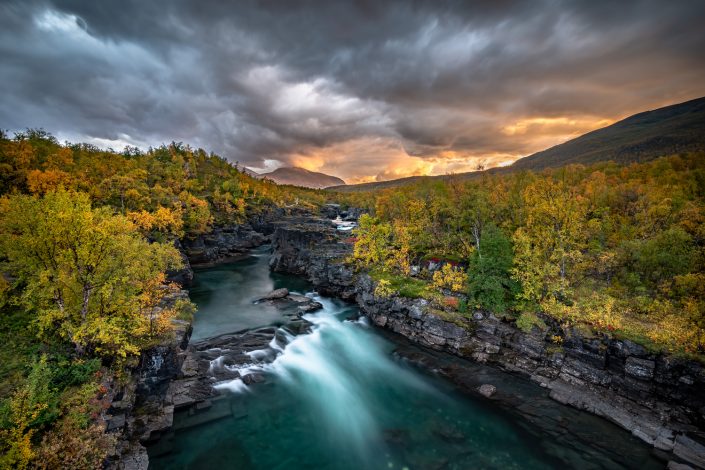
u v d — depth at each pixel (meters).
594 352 34.12
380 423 29.27
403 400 32.81
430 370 38.25
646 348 31.64
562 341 36.72
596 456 25.84
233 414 28.73
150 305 33.50
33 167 83.62
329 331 47.53
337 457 25.00
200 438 25.75
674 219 60.66
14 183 69.31
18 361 22.59
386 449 26.05
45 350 24.03
